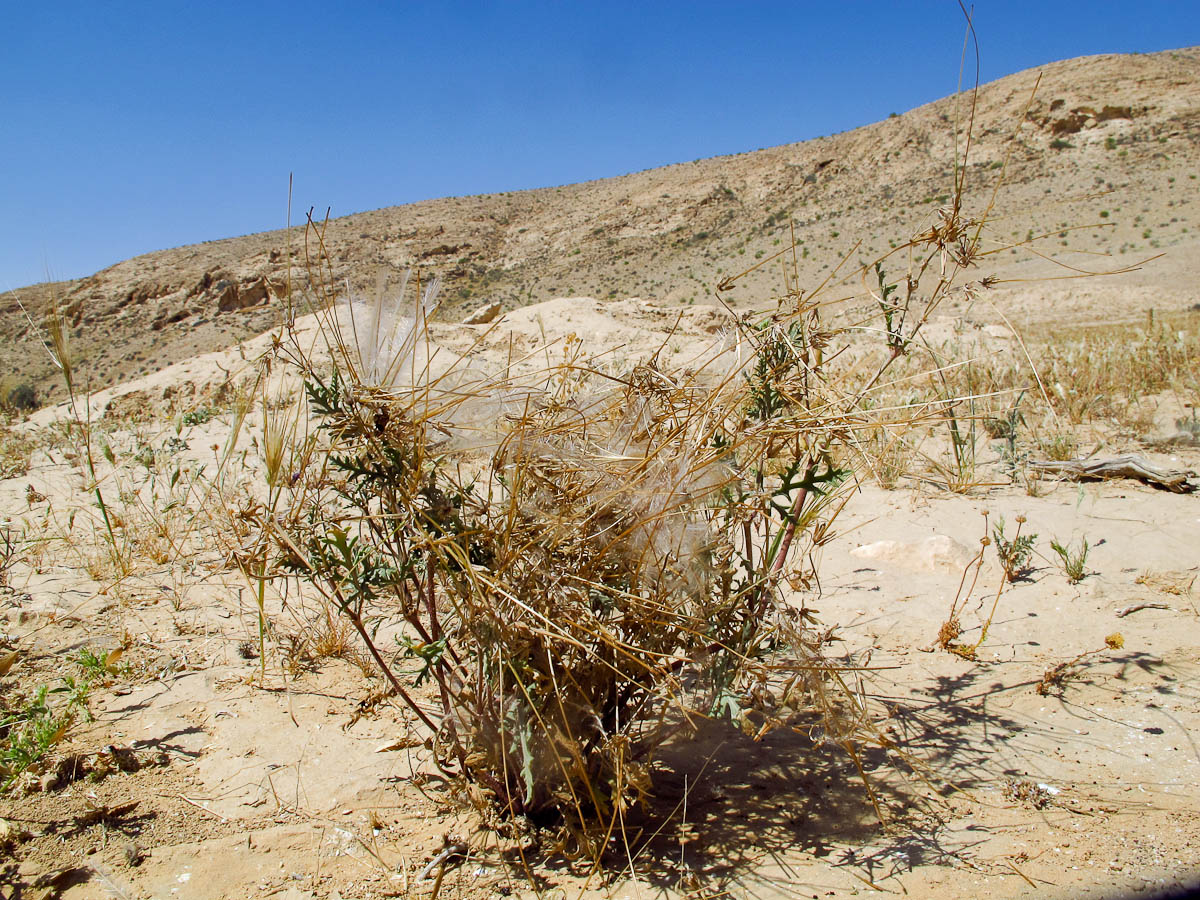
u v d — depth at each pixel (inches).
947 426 252.8
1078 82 3031.5
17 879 89.4
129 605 159.5
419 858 93.2
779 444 99.7
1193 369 325.4
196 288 2945.4
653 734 106.7
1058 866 87.6
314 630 145.9
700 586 94.4
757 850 93.6
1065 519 184.4
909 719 118.8
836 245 2677.2
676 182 4067.4
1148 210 2250.2
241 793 104.7
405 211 4345.5
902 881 87.1
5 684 129.6
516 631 86.3
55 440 347.6
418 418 85.8
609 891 87.3
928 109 3572.8
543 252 3954.2
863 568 169.2
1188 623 137.1
